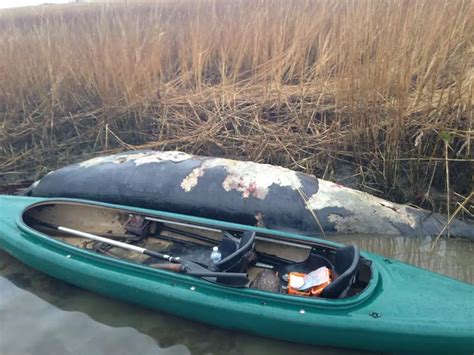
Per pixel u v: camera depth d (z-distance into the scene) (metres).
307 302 2.55
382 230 3.55
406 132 4.00
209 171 3.87
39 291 3.13
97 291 3.01
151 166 4.02
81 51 5.39
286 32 5.32
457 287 2.67
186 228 3.48
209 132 4.76
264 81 4.88
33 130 5.17
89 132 5.16
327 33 5.36
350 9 5.04
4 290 3.15
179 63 5.78
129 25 5.71
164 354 2.60
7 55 5.34
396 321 2.46
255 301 2.62
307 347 2.61
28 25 7.46
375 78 4.02
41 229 3.68
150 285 2.80
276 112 4.85
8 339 2.73
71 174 4.14
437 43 4.17
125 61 5.04
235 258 2.73
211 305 2.65
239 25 5.64
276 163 4.42
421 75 4.06
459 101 3.88
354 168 4.23
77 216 3.78
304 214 3.61
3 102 5.37
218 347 2.64
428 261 3.32
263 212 3.66
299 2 5.87
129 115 5.12
